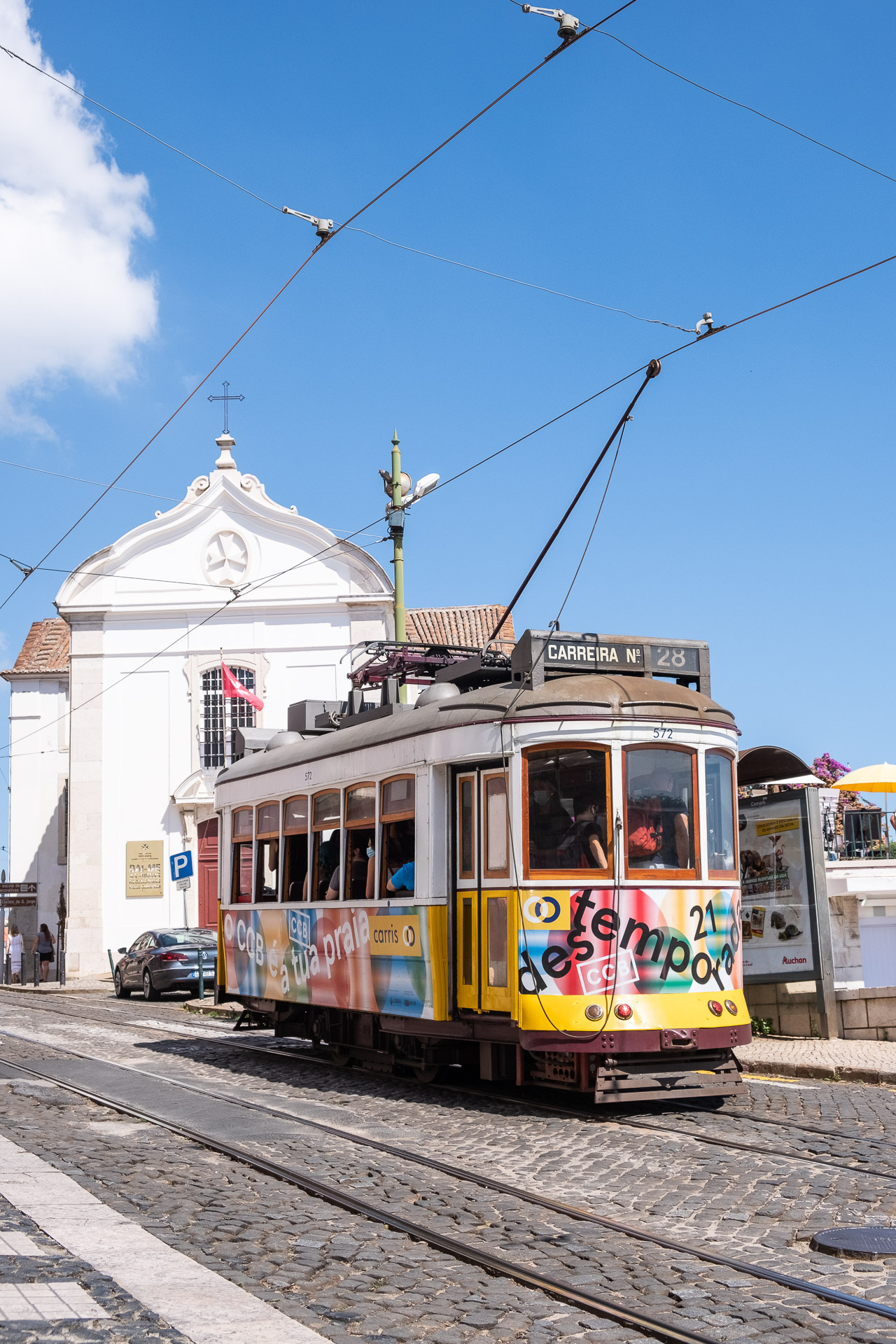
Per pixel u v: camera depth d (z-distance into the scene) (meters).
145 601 39.97
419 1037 13.73
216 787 19.30
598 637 12.95
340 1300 6.30
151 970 29.17
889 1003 17.06
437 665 16.36
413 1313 6.12
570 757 12.09
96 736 39.59
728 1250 7.13
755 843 17.59
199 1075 15.12
